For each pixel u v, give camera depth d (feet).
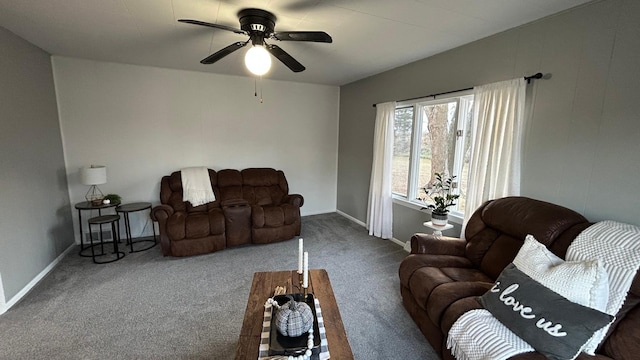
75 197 11.97
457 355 5.03
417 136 11.94
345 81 15.49
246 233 12.10
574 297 4.58
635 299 4.56
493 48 8.33
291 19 7.25
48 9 6.83
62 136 11.48
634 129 5.69
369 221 14.07
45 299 8.08
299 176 16.80
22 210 8.50
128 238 12.19
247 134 15.07
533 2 6.24
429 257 7.65
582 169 6.54
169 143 13.44
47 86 10.48
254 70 7.01
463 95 9.49
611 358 4.33
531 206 6.81
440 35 8.39
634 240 4.93
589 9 6.21
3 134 7.79
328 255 11.38
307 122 16.52
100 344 6.35
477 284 6.29
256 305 5.50
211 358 6.01
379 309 7.82
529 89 7.49
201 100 13.80
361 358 6.08
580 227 5.82
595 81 6.21
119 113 12.35
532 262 5.44
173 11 6.91
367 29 7.94
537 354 4.33
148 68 12.61
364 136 14.90
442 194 10.75
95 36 8.75
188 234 10.89
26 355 5.99
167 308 7.73
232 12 6.93
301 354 4.13
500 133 7.98
